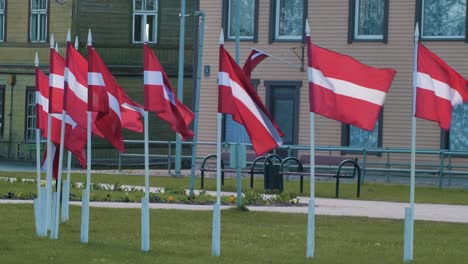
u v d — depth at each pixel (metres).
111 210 54.19
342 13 95.31
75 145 43.91
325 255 39.69
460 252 41.50
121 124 44.41
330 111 37.81
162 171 95.44
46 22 113.81
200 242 43.00
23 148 115.69
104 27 110.19
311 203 38.56
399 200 67.94
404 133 93.19
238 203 55.59
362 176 85.56
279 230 47.59
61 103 44.25
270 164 69.88
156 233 45.59
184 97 110.69
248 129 40.78
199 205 58.66
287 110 96.75
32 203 57.22
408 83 93.25
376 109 37.56
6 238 42.84
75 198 60.28
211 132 97.88
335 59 37.81
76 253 38.94
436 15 92.94
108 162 107.94
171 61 111.12
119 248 40.56
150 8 111.12
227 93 40.44
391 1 93.75
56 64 44.09
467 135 91.50
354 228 48.84
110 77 42.19
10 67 116.94
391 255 40.19
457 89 38.62
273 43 97.00
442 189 79.75
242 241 43.47
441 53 92.50
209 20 98.62
